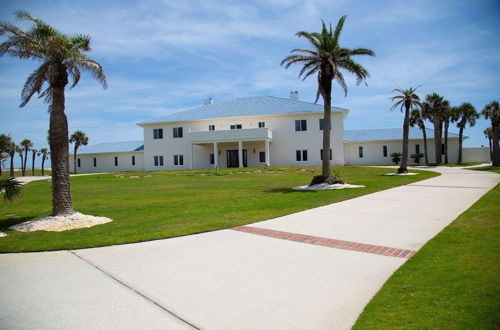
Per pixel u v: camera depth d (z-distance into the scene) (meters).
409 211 10.50
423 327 3.59
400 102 28.83
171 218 10.70
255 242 7.47
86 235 8.83
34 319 4.15
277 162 41.00
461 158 46.56
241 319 3.99
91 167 53.94
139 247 7.46
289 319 3.96
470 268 5.14
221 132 38.91
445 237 7.09
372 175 27.38
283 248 6.92
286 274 5.41
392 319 3.79
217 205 13.28
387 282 4.87
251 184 22.55
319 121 39.66
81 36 11.65
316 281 5.07
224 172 33.19
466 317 3.72
